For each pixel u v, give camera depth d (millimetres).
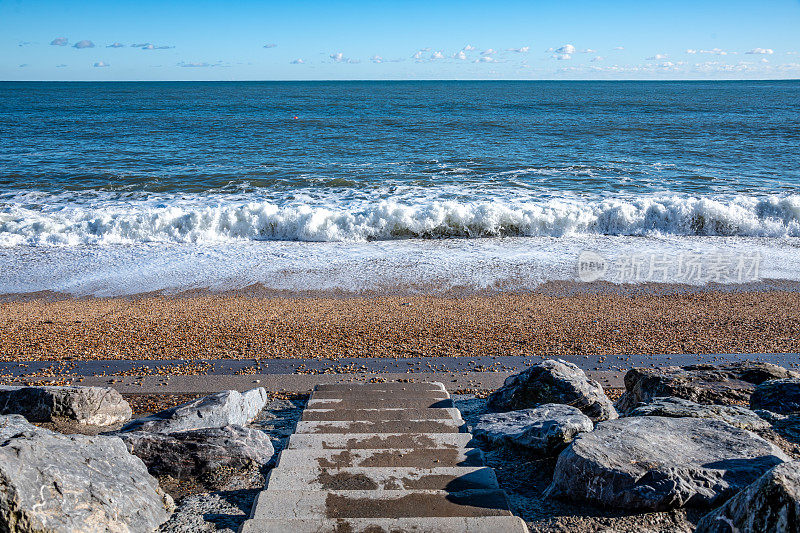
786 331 11297
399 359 9992
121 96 110875
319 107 77188
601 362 9844
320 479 4359
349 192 23516
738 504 3070
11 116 60938
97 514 3660
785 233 18609
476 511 3824
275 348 10406
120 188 24188
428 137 42750
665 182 25453
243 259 16266
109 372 9328
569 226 18891
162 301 13258
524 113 66312
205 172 27797
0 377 9016
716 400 6590
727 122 54281
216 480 5180
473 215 18812
